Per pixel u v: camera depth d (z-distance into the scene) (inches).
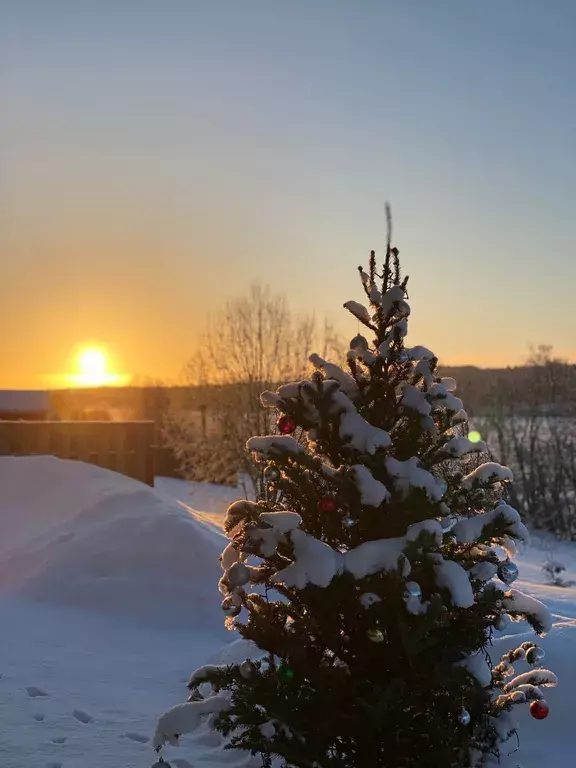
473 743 163.6
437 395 175.6
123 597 360.8
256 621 171.2
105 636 325.1
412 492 161.8
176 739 166.6
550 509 1451.8
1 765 197.3
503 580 178.2
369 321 184.1
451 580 156.7
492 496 183.2
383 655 162.7
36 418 1035.3
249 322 1317.7
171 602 359.3
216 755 212.5
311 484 171.2
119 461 590.6
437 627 162.1
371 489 159.9
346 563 157.8
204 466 1396.4
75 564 380.5
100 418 1280.8
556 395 1585.9
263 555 166.2
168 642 326.3
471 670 158.7
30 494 483.8
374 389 177.9
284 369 1296.8
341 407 170.7
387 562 155.2
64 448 582.9
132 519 414.6
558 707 231.9
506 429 1545.3
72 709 241.1
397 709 155.6
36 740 215.0
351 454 170.2
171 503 469.4
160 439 1706.4
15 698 246.1
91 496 472.4
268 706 161.2
